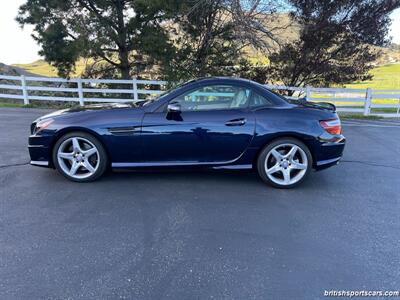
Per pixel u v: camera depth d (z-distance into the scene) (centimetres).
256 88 436
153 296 230
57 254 276
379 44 1282
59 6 1184
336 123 437
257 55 1345
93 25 1202
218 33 1356
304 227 331
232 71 1427
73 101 1330
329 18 1236
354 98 1198
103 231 315
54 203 373
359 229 330
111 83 1401
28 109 1147
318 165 436
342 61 1343
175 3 1168
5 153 561
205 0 1199
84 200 382
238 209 369
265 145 427
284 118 423
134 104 461
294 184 434
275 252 286
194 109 425
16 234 306
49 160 435
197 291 236
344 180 474
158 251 284
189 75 1352
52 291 233
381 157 604
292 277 254
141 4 1144
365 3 1216
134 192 408
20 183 429
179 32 1368
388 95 1181
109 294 231
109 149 425
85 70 1454
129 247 289
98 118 421
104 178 454
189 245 294
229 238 307
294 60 1334
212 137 421
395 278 255
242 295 233
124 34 1283
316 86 1420
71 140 426
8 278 245
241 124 420
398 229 332
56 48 1218
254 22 1215
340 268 266
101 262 267
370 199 405
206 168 438
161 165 434
